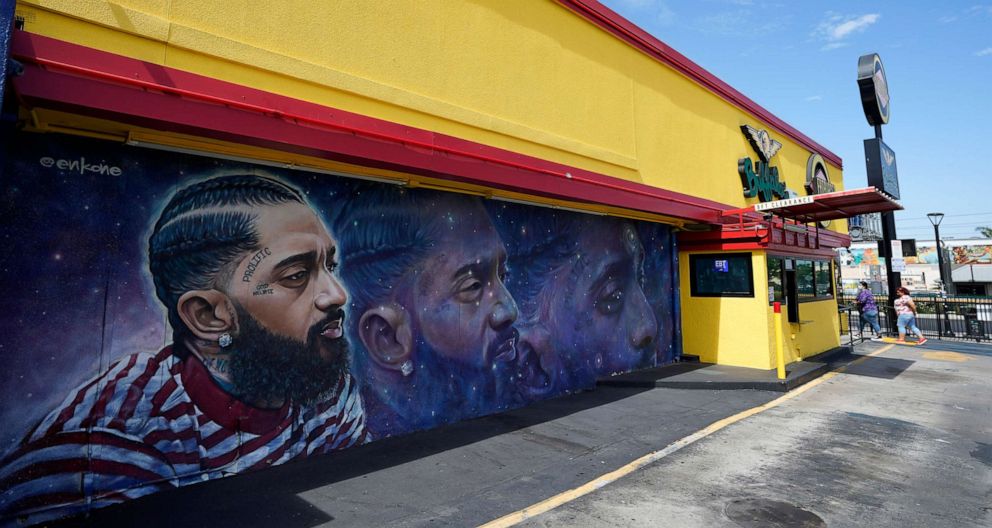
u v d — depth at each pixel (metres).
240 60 4.31
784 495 4.38
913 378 9.66
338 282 5.36
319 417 5.17
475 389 6.71
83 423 3.86
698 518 3.95
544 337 7.77
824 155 16.80
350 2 5.18
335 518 3.88
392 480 4.61
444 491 4.41
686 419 6.70
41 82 3.18
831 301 13.09
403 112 5.55
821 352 12.08
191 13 4.11
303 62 4.71
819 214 10.70
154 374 4.18
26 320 3.66
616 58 8.73
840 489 4.52
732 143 11.80
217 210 4.57
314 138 4.43
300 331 5.05
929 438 5.99
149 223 4.20
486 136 6.44
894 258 17.06
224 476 4.53
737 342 10.20
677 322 10.73
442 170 5.52
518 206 7.48
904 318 15.27
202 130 3.87
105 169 4.02
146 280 4.17
